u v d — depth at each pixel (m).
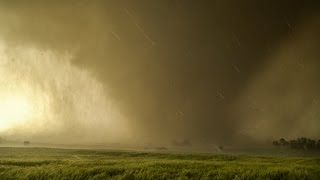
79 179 22.62
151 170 24.61
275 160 43.22
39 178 22.88
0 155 51.06
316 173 23.22
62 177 22.84
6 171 25.58
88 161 34.28
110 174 23.91
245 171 23.95
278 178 21.98
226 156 53.72
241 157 51.81
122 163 31.00
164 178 21.91
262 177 22.06
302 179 21.34
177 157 52.38
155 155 57.25
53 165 29.56
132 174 23.19
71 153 63.94
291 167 27.34
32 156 49.50
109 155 58.56
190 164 29.25
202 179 21.69
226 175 22.72
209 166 28.08
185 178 21.72
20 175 23.92
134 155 57.75
